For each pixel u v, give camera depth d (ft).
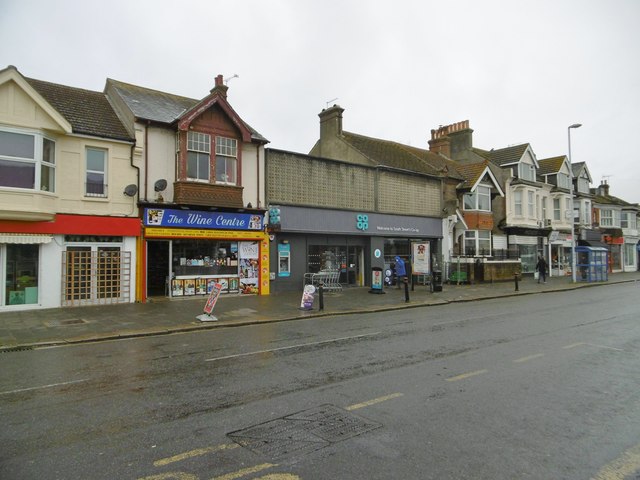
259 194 59.16
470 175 90.68
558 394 18.61
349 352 26.84
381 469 12.27
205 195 52.95
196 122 53.06
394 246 77.46
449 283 80.48
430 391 19.01
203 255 55.57
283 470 12.25
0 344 29.43
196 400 18.20
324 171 66.33
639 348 27.37
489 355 25.59
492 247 95.61
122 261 49.03
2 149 41.50
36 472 12.24
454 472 12.12
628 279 99.55
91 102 53.83
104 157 48.85
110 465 12.62
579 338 30.66
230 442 14.08
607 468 12.41
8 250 43.09
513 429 15.01
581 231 119.65
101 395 19.02
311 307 46.50
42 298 44.50
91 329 34.76
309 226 63.93
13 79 41.34
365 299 56.08
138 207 50.03
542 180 114.42
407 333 33.32
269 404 17.57
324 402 17.71
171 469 12.36
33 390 19.80
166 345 29.99
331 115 83.35
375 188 73.15
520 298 61.41
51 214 44.04
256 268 59.06
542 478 11.85
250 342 30.53
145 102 55.31
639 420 15.83
